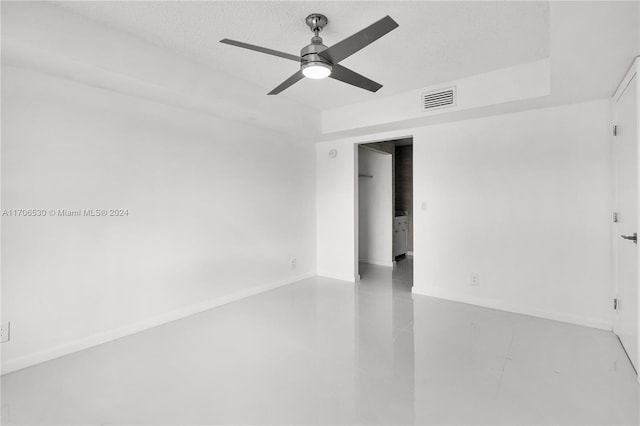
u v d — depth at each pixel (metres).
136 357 2.52
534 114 3.33
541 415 1.82
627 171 2.47
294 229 4.77
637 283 2.16
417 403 1.94
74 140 2.61
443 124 3.91
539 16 2.21
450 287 3.94
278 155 4.49
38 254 2.44
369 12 2.18
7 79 2.29
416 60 2.89
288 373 2.29
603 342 2.71
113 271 2.85
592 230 3.05
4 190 2.29
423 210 4.11
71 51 2.21
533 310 3.37
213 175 3.67
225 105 3.28
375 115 3.96
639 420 1.76
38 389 2.09
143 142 3.05
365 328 3.08
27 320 2.39
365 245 6.29
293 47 2.69
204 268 3.59
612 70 2.36
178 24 2.35
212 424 1.77
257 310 3.58
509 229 3.50
